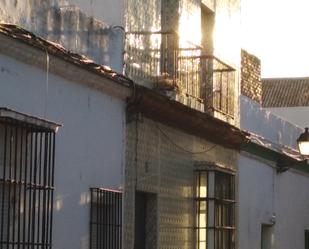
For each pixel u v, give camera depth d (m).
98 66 16.06
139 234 19.19
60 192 15.11
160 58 20.22
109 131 17.05
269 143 28.53
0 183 13.16
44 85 14.55
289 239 30.83
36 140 13.83
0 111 12.57
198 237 21.88
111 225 16.88
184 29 21.75
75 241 15.59
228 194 23.31
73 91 15.61
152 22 19.75
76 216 15.65
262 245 28.78
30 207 13.77
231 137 24.14
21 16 14.39
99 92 16.64
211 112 23.05
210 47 24.19
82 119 15.94
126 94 17.56
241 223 25.56
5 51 13.32
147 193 19.23
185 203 21.25
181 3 21.55
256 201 27.19
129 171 17.97
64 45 15.85
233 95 25.55
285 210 30.42
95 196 16.31
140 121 18.30
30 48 13.83
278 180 29.67
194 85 22.14
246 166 26.28
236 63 26.05
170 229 20.30
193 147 21.77
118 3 18.06
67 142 15.37
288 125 31.42
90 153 16.23
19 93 13.78
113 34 17.72
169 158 20.22
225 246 23.08
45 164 14.03
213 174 21.92
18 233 13.34
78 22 16.34
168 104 19.08
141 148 18.58
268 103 43.22
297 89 44.44
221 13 25.00
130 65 18.52
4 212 13.27
